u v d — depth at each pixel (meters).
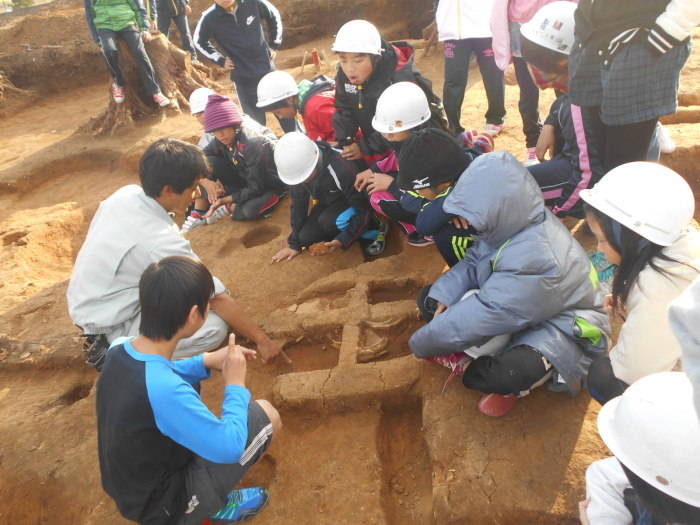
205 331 2.75
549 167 3.03
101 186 5.76
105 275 2.56
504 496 2.04
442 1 4.03
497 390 2.18
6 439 2.73
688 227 1.75
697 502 1.25
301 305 3.18
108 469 1.84
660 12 2.28
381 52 3.27
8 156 6.41
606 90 2.48
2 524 2.48
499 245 2.28
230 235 4.11
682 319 1.07
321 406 2.60
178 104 6.82
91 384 3.09
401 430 2.62
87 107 7.96
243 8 4.94
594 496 1.68
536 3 3.41
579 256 2.23
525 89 3.73
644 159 2.69
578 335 2.16
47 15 9.92
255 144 3.95
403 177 2.58
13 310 3.72
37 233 4.82
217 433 1.78
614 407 1.53
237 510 2.18
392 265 3.35
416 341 2.39
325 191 3.49
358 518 2.16
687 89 4.29
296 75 7.65
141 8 6.16
